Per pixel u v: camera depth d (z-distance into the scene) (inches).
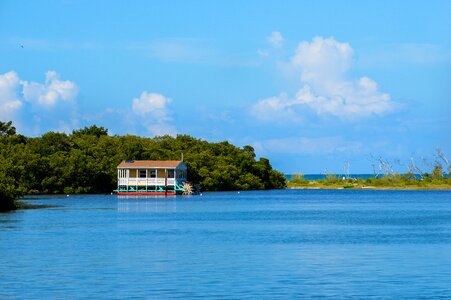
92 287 1964.8
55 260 2479.1
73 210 5369.1
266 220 4544.8
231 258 2546.8
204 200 7234.3
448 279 2089.1
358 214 5251.0
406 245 2992.1
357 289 1940.2
